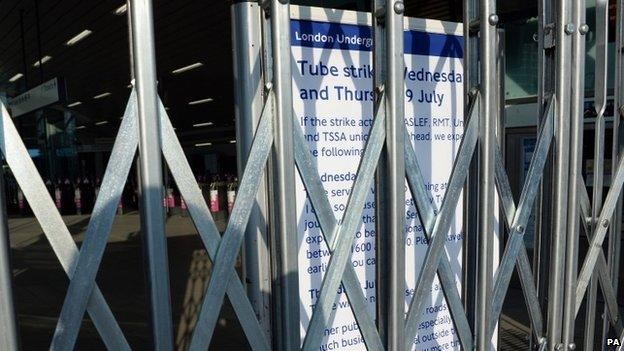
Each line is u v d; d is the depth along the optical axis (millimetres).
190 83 14125
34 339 4633
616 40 2238
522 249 1934
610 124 4984
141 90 1316
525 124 5828
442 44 2178
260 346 1516
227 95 16547
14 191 14656
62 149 20031
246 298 1491
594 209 2197
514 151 5922
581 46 1957
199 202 1427
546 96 2008
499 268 1891
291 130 1489
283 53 1456
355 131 1988
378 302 1692
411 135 2131
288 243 1505
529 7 5777
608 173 4996
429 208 1756
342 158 1971
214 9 7430
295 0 5594
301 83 1867
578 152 1994
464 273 1882
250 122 1707
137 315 5293
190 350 1404
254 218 1741
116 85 14594
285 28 1453
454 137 2240
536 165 1938
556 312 2016
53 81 5746
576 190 2010
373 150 1615
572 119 1975
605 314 2338
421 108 2146
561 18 1910
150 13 1316
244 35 1687
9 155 1228
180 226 12000
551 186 2012
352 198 1602
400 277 1650
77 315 1305
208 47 9750
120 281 6773
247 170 1454
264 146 1473
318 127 1910
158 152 1352
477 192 1825
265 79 1494
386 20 1580
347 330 2014
